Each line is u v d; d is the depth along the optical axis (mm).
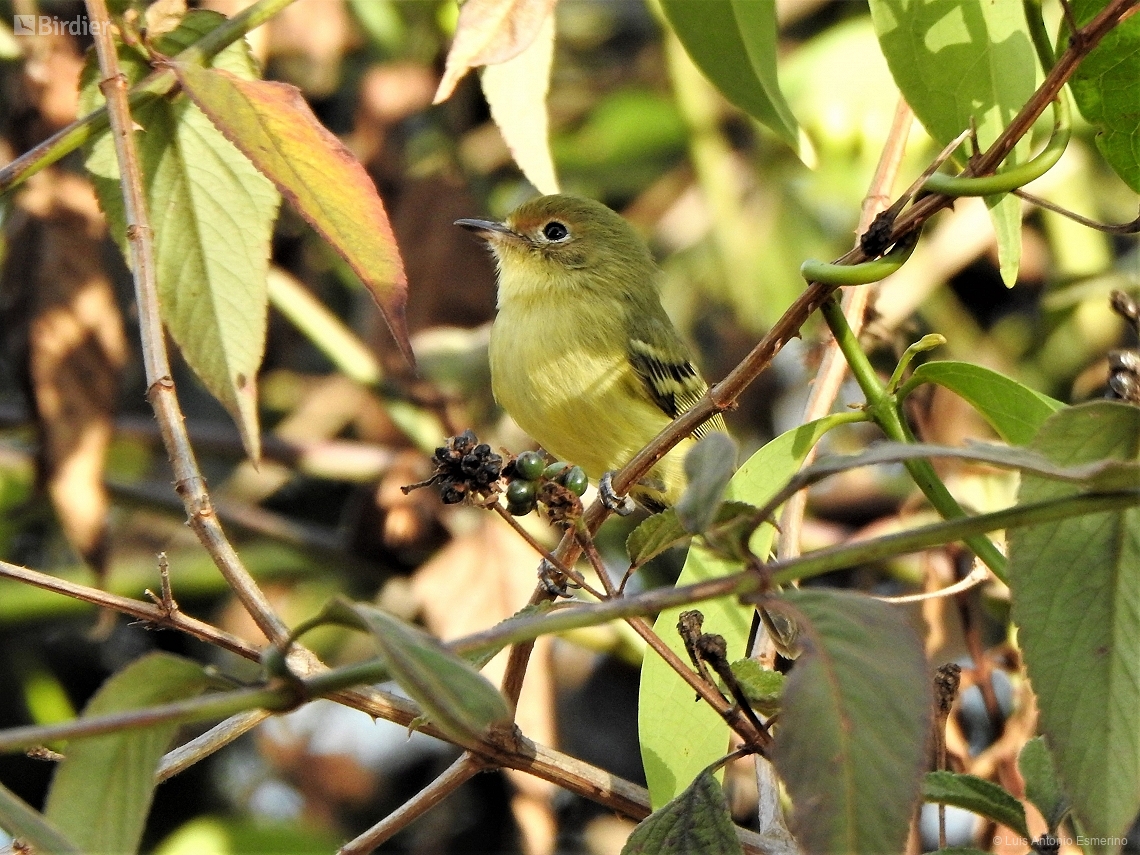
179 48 7297
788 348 13836
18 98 10289
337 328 12727
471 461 5332
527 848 10625
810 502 12766
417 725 5949
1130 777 4410
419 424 12555
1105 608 4496
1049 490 4457
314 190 5832
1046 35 6363
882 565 11352
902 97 7457
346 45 14188
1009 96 6707
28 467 12586
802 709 3869
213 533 5723
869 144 12828
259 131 5891
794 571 4059
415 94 12828
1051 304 12141
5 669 12812
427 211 12766
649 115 14914
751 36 7566
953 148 5953
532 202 12172
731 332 13852
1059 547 4523
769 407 13797
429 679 3689
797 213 14195
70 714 12469
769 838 6289
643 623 5480
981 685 8711
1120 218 12984
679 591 4031
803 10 14383
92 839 4250
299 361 15094
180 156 7125
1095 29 5555
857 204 12953
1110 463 3883
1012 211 6570
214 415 14461
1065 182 12688
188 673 4246
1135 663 4473
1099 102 6449
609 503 6816
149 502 12766
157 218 7125
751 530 4066
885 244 5809
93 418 10336
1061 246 12664
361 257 5773
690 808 5297
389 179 12766
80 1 10781
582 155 15055
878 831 3748
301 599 12812
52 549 13227
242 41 7254
